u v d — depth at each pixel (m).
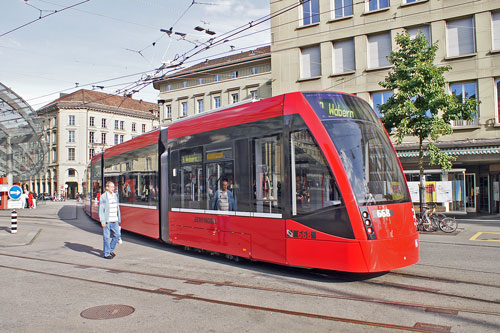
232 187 8.45
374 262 6.45
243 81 38.44
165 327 4.90
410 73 16.03
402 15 22.64
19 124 31.34
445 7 21.59
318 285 6.87
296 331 4.73
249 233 7.96
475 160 21.06
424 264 8.60
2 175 36.91
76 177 66.69
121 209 14.38
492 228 15.98
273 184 7.54
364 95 23.56
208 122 9.36
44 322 5.12
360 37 23.80
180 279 7.45
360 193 6.67
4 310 5.64
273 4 26.67
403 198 7.19
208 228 9.09
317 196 6.90
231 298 6.15
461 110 15.68
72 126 66.88
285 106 7.48
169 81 43.81
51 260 9.61
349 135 7.05
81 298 6.23
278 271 8.05
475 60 20.95
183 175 10.10
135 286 6.96
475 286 6.73
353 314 5.33
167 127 11.20
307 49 25.77
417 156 21.75
